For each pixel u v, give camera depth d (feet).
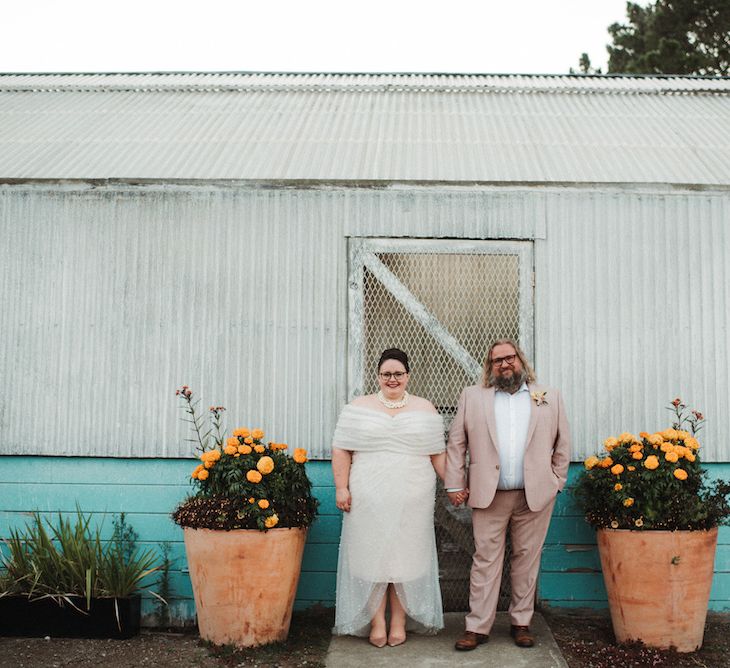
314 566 16.52
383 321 16.88
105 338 16.89
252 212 17.01
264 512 14.26
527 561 14.60
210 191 17.04
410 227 16.88
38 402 16.79
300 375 16.75
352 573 14.40
